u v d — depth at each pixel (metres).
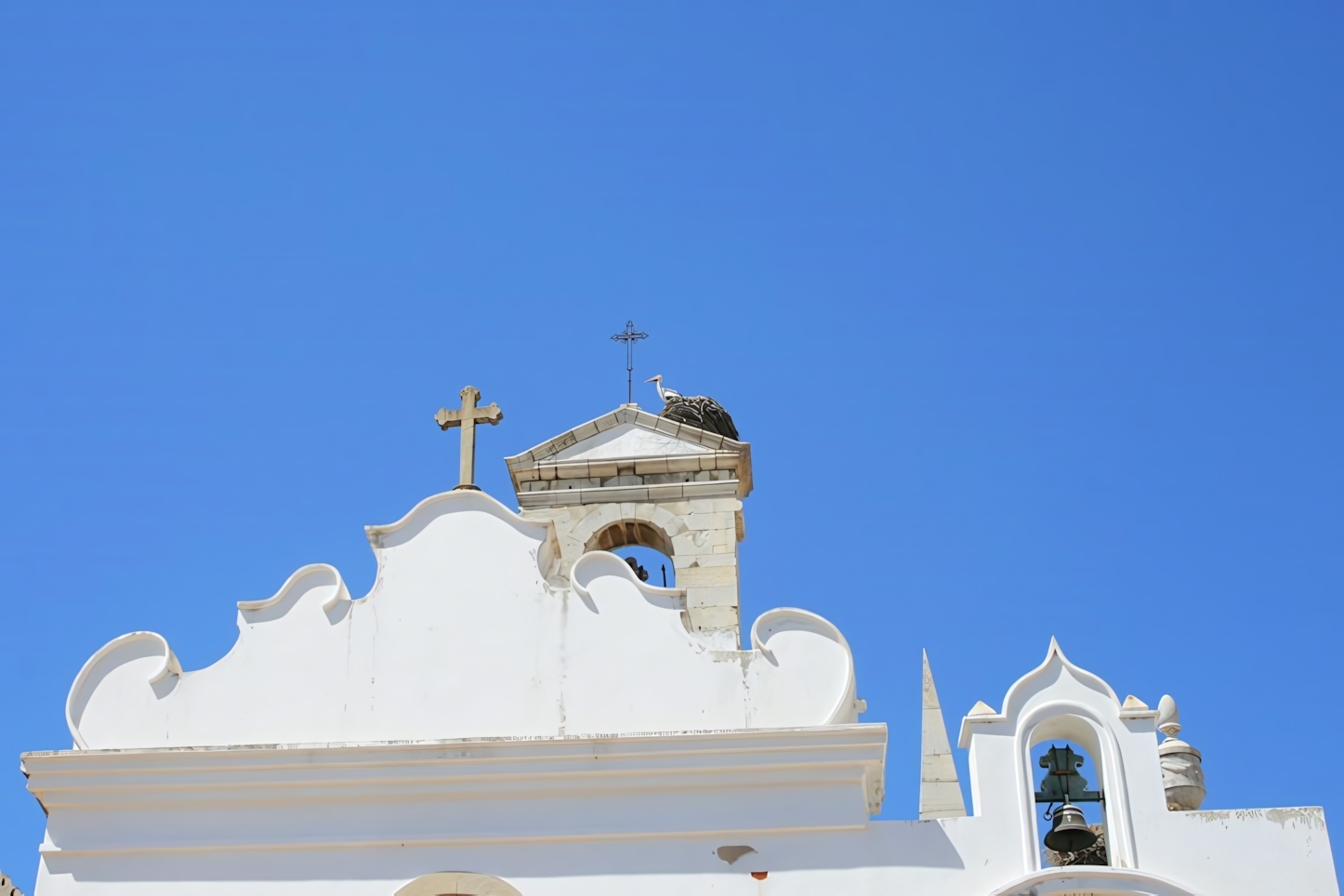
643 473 30.19
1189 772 23.19
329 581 23.30
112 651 22.86
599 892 20.97
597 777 21.58
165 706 22.53
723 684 22.33
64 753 21.83
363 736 22.28
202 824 21.67
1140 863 21.06
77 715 22.50
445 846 21.33
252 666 22.78
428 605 23.12
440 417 25.58
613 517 29.80
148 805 21.80
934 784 33.41
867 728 21.47
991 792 21.56
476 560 23.42
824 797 21.45
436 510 23.83
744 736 21.50
